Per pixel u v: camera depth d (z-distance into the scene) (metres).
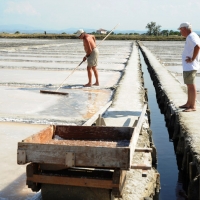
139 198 3.63
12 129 5.98
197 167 4.46
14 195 3.59
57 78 12.27
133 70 14.65
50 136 3.78
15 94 9.20
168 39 63.09
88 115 7.03
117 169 3.06
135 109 7.46
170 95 9.51
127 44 42.94
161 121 8.84
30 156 3.14
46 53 24.75
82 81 11.61
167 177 5.31
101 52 26.72
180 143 5.97
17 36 62.09
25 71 14.30
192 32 6.81
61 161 3.09
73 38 62.97
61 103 8.17
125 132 3.78
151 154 5.34
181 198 4.61
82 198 3.19
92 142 3.72
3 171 4.20
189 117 6.88
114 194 3.10
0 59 19.38
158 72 14.91
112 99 8.52
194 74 7.16
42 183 3.24
